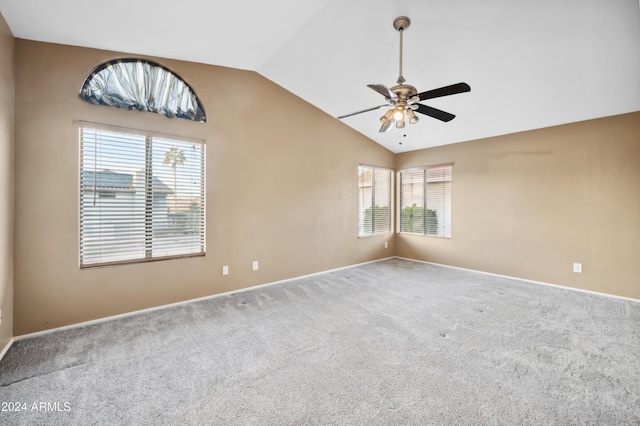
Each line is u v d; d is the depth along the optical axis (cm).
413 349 232
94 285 280
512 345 238
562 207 390
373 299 349
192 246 341
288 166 422
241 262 378
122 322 282
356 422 157
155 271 314
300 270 440
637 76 281
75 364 211
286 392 181
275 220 409
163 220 320
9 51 230
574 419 158
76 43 262
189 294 337
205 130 343
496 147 453
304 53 326
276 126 407
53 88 257
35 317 253
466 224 490
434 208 538
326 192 472
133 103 292
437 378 195
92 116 274
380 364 211
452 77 328
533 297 355
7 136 228
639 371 201
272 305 329
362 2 245
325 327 273
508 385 187
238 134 371
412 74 336
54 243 260
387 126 275
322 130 464
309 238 451
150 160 311
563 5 219
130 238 300
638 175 337
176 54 309
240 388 185
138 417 160
